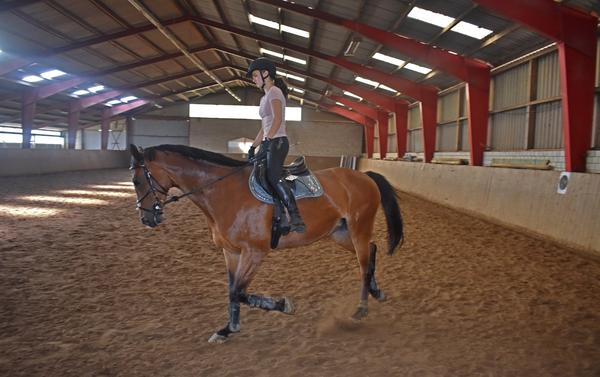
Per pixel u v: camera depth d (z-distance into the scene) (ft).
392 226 13.76
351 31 37.91
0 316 11.96
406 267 18.29
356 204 12.64
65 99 76.07
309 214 11.48
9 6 35.58
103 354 9.89
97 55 55.47
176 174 10.98
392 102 69.77
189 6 46.44
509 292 15.01
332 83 66.69
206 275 16.47
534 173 27.78
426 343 10.71
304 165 12.00
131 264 17.74
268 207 10.73
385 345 10.55
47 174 63.46
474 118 40.24
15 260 17.60
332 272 17.20
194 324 11.73
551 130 31.81
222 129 101.35
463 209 36.83
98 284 15.05
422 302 13.83
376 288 13.17
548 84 32.12
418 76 51.26
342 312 12.81
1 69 48.70
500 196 31.30
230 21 47.37
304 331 11.35
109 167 87.04
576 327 11.91
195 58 62.95
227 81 89.61
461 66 39.11
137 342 10.55
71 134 79.77
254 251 10.77
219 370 9.23
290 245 11.54
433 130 56.03
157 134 101.65
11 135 87.66
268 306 10.73
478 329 11.66
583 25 24.35
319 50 49.70
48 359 9.61
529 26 24.26
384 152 84.74
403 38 37.24
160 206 11.05
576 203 22.97
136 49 56.44
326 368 9.34
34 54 48.57
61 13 40.34
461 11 29.25
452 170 42.04
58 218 27.71
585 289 15.49
